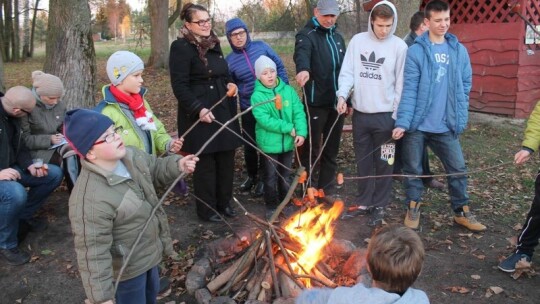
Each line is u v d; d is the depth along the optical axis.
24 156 4.14
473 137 7.75
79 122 2.25
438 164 6.36
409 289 1.90
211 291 3.25
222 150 4.30
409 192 4.43
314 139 4.78
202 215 4.62
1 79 5.53
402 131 4.09
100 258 2.24
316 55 4.54
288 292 3.05
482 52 9.07
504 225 4.57
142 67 3.27
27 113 4.03
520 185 5.63
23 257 3.92
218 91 4.21
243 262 3.26
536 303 3.34
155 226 2.56
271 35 19.81
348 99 4.71
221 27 21.12
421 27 5.18
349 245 3.68
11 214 3.78
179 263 3.86
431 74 4.07
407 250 1.86
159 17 17.72
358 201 4.74
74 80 6.02
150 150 3.40
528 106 8.95
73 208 2.26
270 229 3.27
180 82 4.03
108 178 2.29
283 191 4.90
